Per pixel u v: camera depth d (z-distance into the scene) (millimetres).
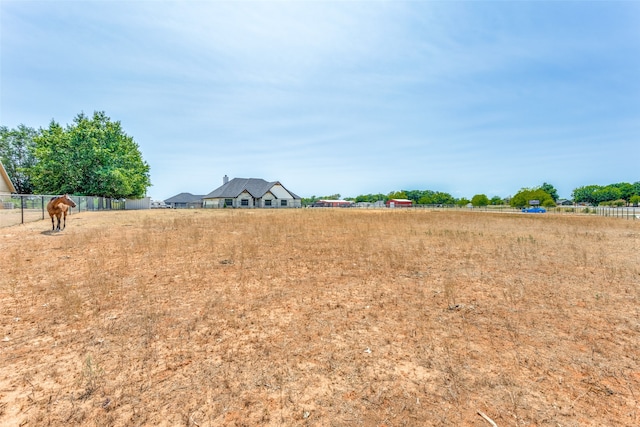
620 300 4855
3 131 42625
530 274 6453
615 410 2346
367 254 8352
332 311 4352
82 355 3072
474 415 2295
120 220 17734
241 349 3246
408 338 3549
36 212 19375
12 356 3018
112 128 39969
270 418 2252
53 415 2225
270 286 5461
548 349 3299
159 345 3299
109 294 4859
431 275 6336
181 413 2281
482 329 3799
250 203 59719
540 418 2256
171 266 6734
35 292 4883
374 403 2426
